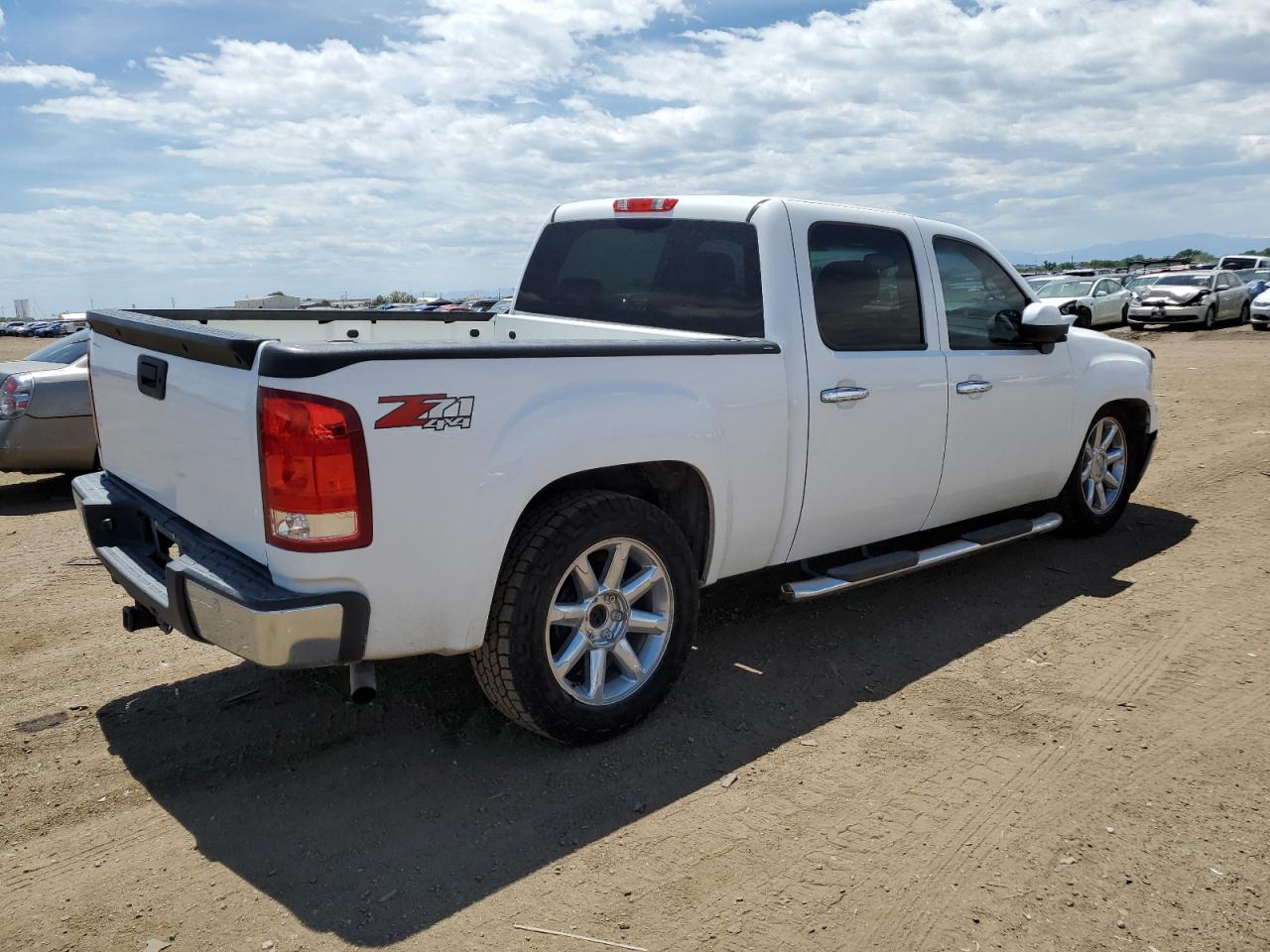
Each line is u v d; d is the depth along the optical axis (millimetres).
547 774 3264
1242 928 2521
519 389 3035
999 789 3170
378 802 3105
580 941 2473
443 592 2939
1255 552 5609
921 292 4484
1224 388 12695
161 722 3658
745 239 3986
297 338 4836
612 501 3287
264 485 2723
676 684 3906
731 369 3631
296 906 2607
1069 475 5500
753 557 3938
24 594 5270
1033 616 4691
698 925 2531
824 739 3502
